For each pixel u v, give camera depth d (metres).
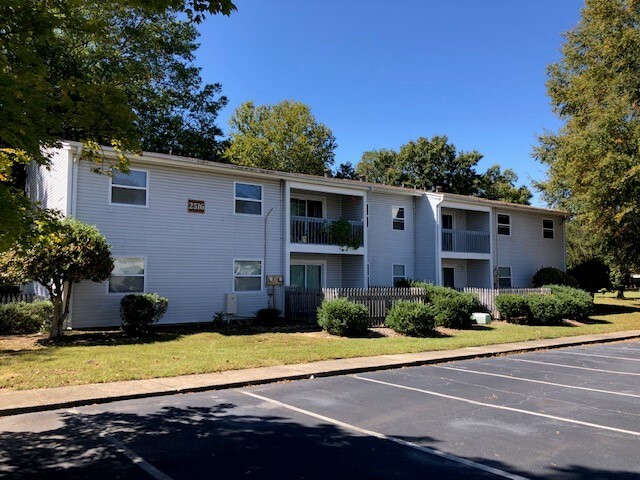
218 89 35.59
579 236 47.03
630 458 5.13
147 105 30.31
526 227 29.94
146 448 5.31
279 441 5.61
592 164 24.00
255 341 13.45
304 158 44.91
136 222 16.02
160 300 14.72
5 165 6.35
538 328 18.36
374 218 24.05
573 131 27.77
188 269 17.06
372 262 23.73
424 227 25.20
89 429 5.98
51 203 16.58
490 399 7.82
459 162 52.94
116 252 15.53
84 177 15.03
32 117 5.16
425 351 12.62
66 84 5.72
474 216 27.98
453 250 25.39
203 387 8.21
